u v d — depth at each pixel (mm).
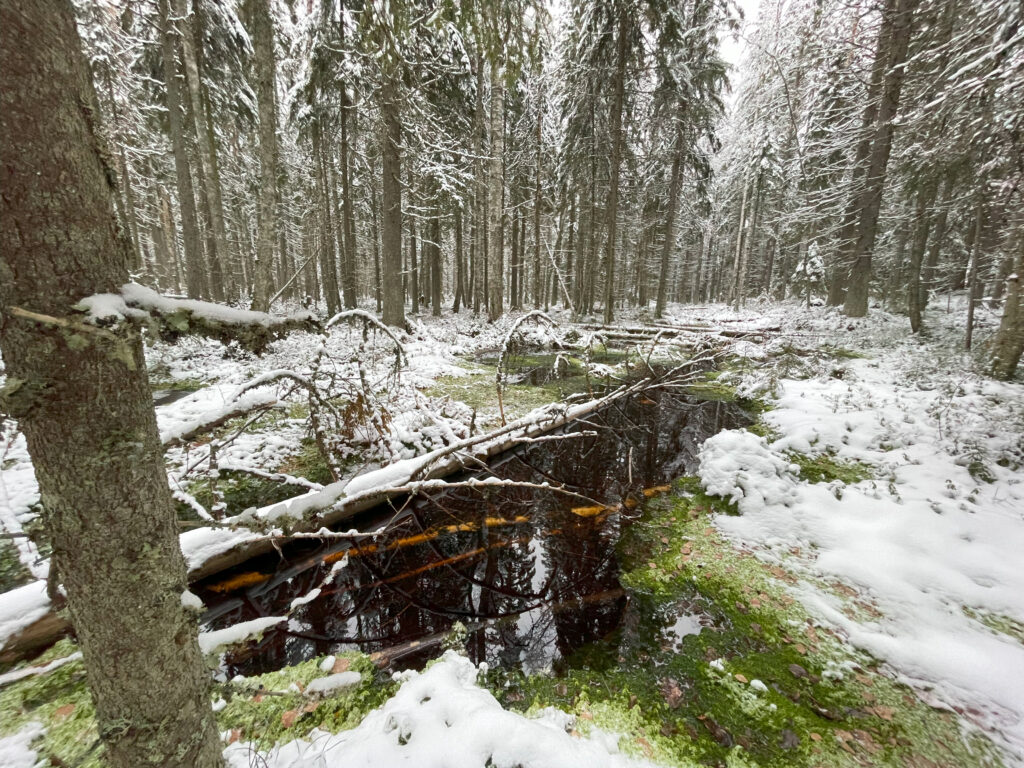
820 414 6664
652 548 4172
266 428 6312
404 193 14211
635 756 2127
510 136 20859
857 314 13406
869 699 2504
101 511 1005
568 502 5223
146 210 17578
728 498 4859
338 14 11031
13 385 864
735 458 5281
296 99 14172
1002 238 11562
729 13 15562
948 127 7820
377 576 3936
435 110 13766
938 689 2551
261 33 8203
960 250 14992
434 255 20672
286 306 20641
